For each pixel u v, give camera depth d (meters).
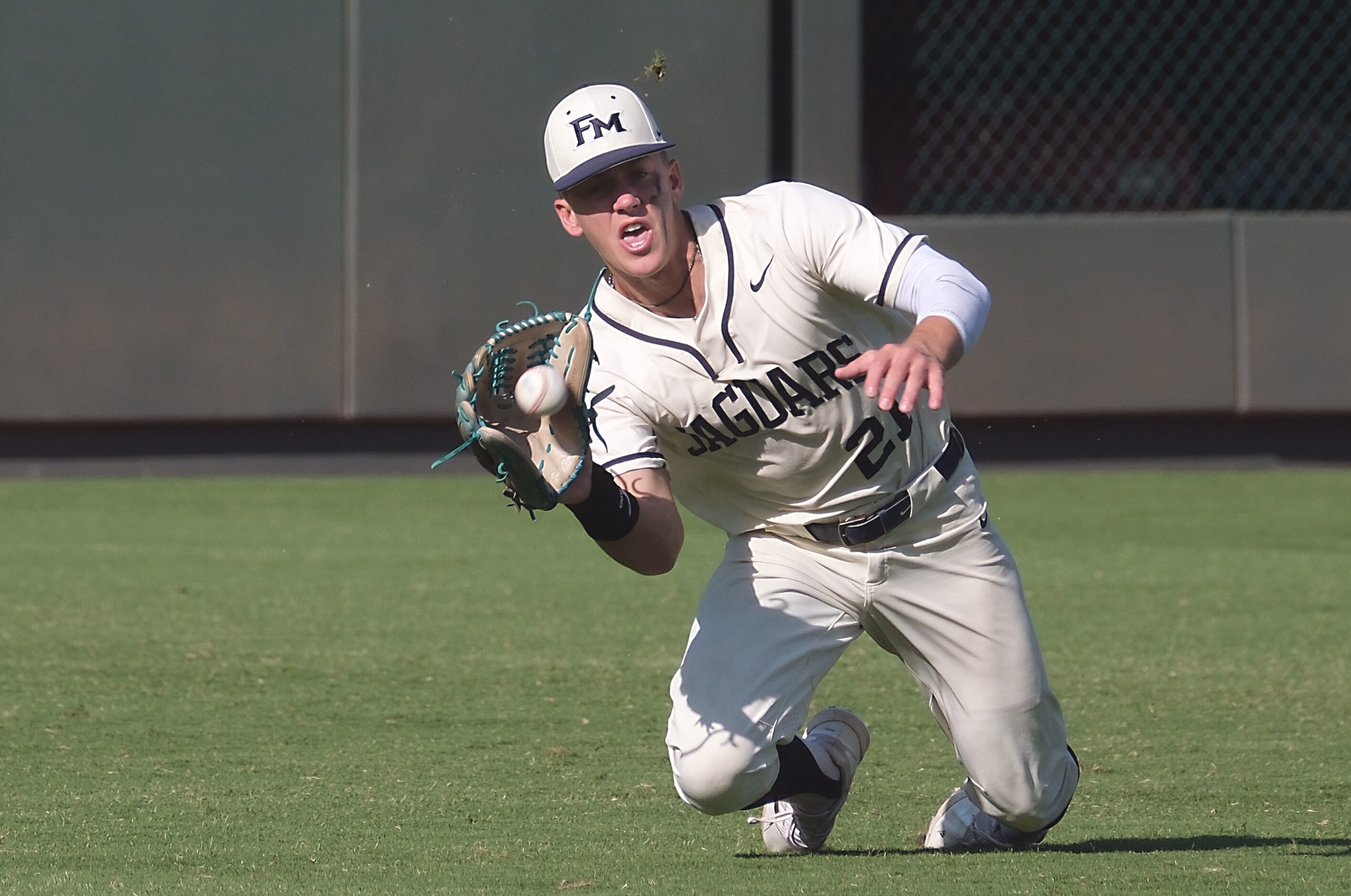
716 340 10.67
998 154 38.28
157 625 20.61
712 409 10.89
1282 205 38.12
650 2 34.88
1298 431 36.28
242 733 15.16
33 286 35.28
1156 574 24.19
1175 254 35.22
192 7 34.88
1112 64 38.03
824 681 17.72
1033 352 35.47
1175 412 35.50
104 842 11.34
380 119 35.06
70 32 34.84
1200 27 38.00
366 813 12.27
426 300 35.44
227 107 35.09
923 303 9.85
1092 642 19.56
